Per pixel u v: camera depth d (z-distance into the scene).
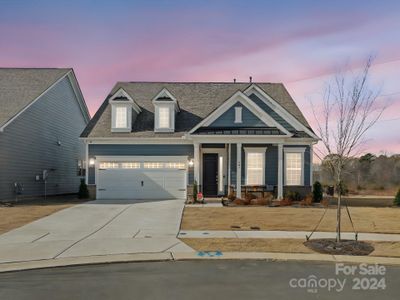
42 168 25.11
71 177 30.38
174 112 22.69
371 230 12.60
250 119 21.48
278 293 6.42
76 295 6.24
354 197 27.81
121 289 6.58
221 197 22.14
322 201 20.70
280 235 11.64
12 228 12.71
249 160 21.91
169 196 22.05
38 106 24.34
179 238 11.14
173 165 22.22
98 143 22.31
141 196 22.06
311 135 21.91
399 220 14.66
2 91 23.52
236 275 7.55
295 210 17.25
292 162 22.14
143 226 13.13
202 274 7.60
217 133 20.67
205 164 22.67
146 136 22.09
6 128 20.64
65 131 29.08
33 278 7.29
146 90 25.95
